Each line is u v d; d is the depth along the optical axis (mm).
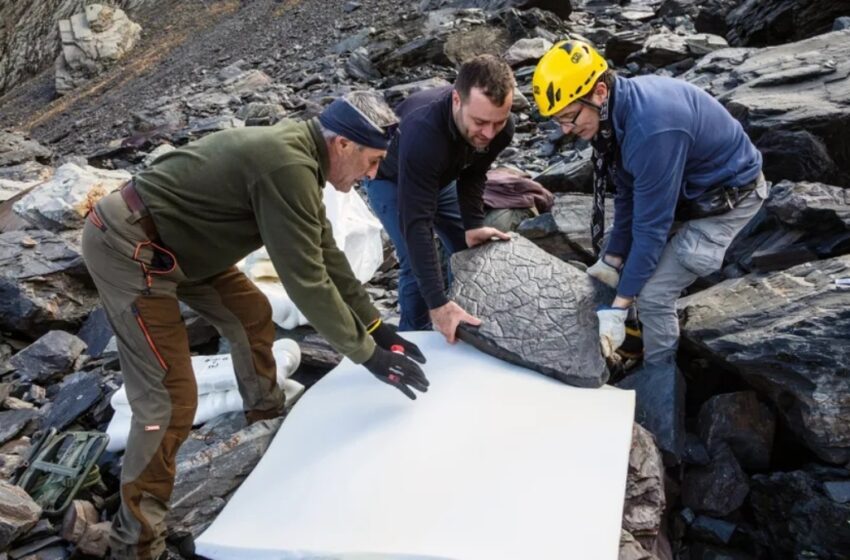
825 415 2904
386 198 3639
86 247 2508
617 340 3156
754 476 3176
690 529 3158
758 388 3252
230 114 11414
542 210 4852
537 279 3471
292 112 10570
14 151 11109
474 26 10875
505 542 2443
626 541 2627
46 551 2871
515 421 2916
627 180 3225
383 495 2680
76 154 12375
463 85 2842
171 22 25922
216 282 2969
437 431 2908
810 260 3619
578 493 2590
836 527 2881
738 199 3082
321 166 2564
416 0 16359
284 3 21422
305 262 2484
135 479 2576
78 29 24906
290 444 3020
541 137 6746
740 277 3758
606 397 3018
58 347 4418
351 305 3033
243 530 2678
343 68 11633
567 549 2402
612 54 8523
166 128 11414
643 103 2832
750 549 3123
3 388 4051
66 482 3078
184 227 2520
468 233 3717
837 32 5289
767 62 5129
